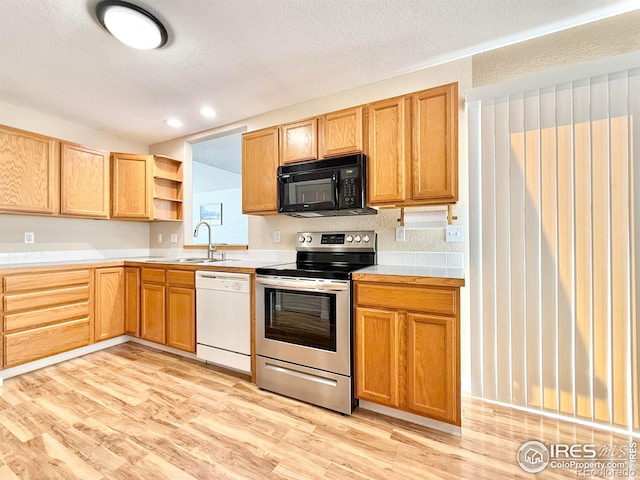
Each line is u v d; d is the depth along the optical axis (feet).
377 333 5.87
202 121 10.47
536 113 6.06
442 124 6.23
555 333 5.89
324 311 6.36
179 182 12.03
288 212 7.83
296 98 8.87
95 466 4.63
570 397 5.78
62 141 9.27
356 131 7.09
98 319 9.26
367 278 5.96
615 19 5.77
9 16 5.46
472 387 6.71
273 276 6.98
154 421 5.78
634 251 5.29
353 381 6.14
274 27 5.92
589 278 5.61
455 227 7.04
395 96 7.05
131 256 12.30
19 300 7.63
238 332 7.67
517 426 5.64
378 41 6.42
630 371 5.36
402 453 4.97
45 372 7.86
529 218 6.09
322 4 5.37
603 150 5.50
